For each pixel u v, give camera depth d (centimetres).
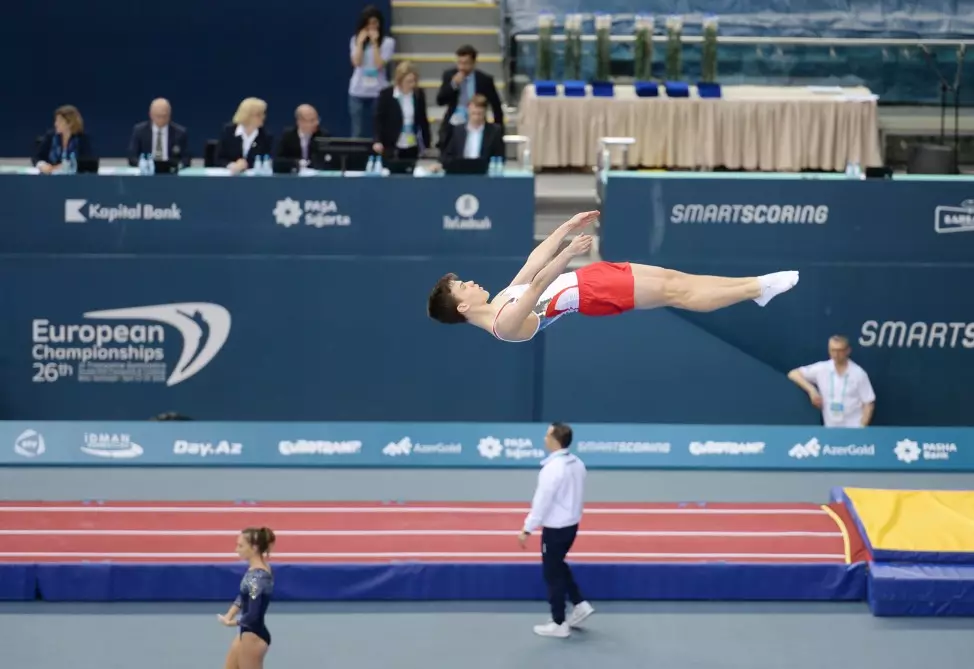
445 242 1578
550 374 1616
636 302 784
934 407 1628
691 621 1238
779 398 1625
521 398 1625
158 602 1257
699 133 1866
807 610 1263
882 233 1579
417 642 1191
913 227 1577
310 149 1652
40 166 1585
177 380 1608
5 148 2111
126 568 1247
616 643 1192
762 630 1221
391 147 1702
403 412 1623
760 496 1497
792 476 1555
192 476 1524
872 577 1253
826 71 1933
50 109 2103
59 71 2092
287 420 1617
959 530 1305
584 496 1483
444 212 1568
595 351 1612
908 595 1243
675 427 1580
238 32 2092
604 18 1912
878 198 1569
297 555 1277
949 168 1809
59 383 1600
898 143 1920
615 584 1269
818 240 1580
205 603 1258
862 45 1911
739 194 1566
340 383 1612
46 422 1559
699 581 1270
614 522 1370
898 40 1905
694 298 784
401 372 1612
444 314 807
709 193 1566
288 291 1586
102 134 2112
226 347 1600
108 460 1550
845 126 1862
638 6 2059
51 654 1152
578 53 1928
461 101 1723
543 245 822
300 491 1489
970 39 1991
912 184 1566
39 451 1550
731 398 1623
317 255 1578
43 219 1554
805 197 1569
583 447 1566
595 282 785
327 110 2122
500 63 2075
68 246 1564
